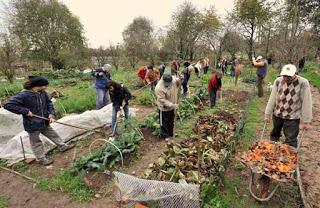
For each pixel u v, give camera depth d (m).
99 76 9.56
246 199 4.60
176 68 12.36
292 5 14.62
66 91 16.22
